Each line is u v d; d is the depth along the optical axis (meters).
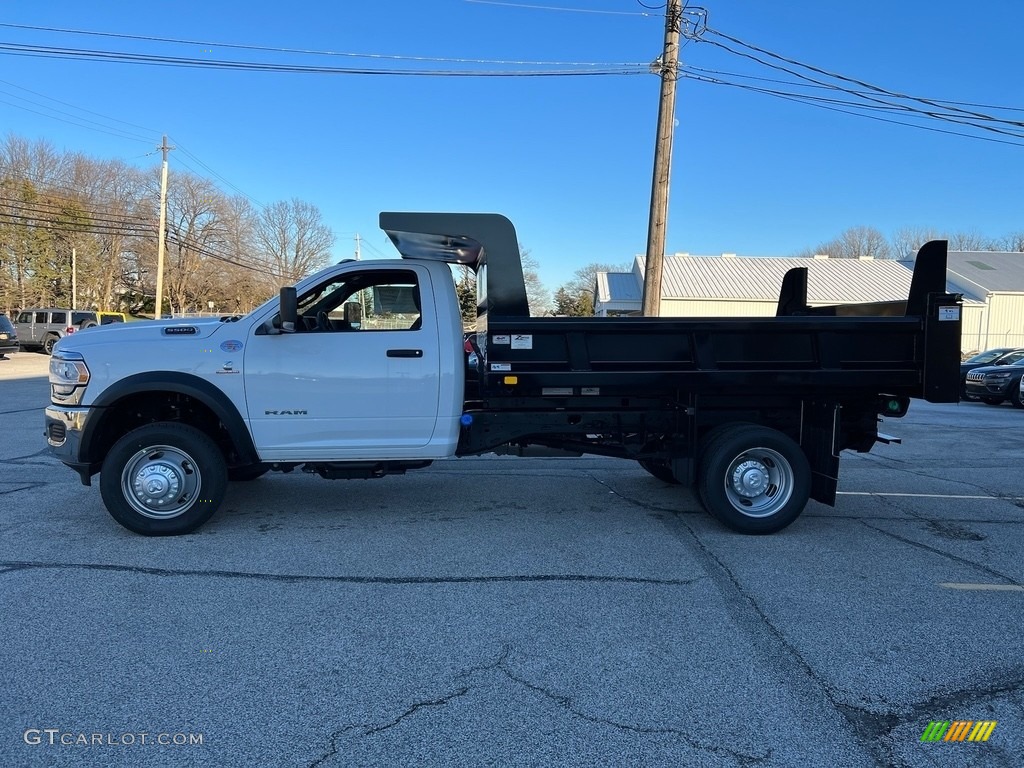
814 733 2.81
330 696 3.04
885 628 3.81
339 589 4.29
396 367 5.42
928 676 3.28
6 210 53.47
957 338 5.55
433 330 5.48
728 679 3.23
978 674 3.30
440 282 5.55
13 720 2.83
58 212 55.91
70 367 5.13
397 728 2.81
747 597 4.23
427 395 5.47
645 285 13.09
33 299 56.34
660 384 5.45
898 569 4.77
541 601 4.14
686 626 3.80
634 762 2.60
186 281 68.56
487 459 8.83
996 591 4.37
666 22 12.78
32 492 6.62
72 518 5.75
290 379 5.30
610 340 5.43
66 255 58.75
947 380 5.55
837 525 5.91
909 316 5.70
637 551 5.10
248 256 71.75
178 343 5.22
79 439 5.12
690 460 5.65
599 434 5.96
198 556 4.86
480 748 2.68
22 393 15.35
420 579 4.48
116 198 62.66
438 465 8.40
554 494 6.88
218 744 2.68
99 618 3.81
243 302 71.69
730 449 5.47
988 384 16.61
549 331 5.37
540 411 5.73
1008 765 2.61
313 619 3.84
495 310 5.40
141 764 2.55
